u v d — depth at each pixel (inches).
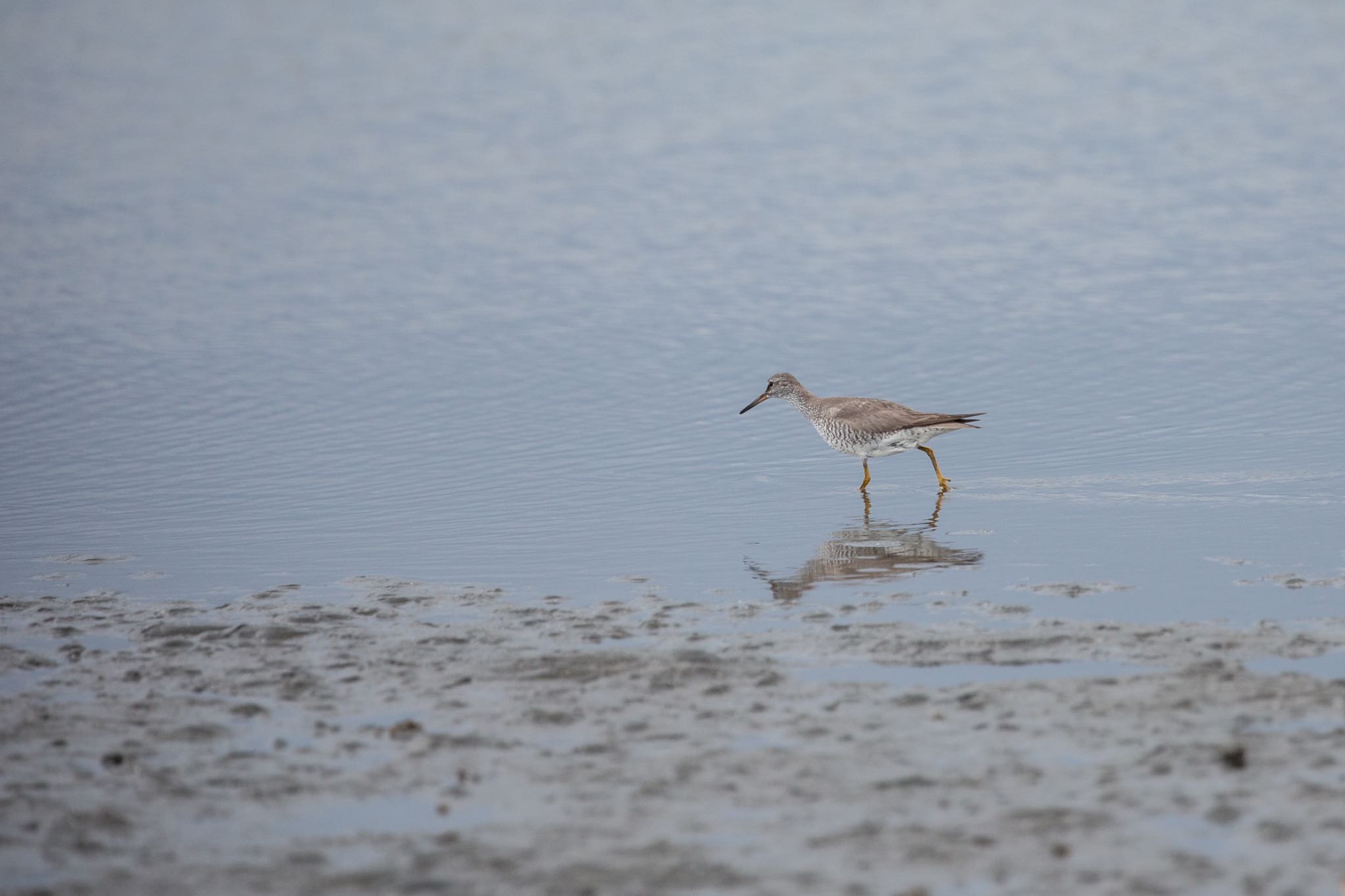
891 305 1195.9
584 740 439.2
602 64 2306.8
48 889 357.7
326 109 2076.8
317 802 403.2
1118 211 1480.1
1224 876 349.7
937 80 2145.7
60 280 1309.1
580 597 587.2
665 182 1662.2
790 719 449.4
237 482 801.6
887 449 775.7
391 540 689.6
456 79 2240.4
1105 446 824.9
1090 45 2347.4
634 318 1186.0
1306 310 1122.0
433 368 1060.5
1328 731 422.6
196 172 1743.4
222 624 556.1
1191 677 465.1
